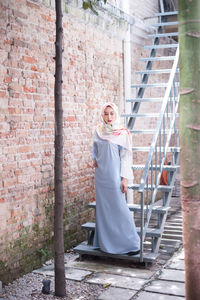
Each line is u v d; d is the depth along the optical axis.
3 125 3.75
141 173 7.23
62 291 3.51
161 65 8.09
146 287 3.69
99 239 4.39
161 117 4.74
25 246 4.07
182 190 1.44
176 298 3.43
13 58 3.85
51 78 4.47
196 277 1.43
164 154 4.97
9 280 3.84
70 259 4.57
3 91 3.73
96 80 5.54
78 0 4.85
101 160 4.37
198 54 1.37
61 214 3.49
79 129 5.15
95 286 3.74
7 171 3.81
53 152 4.52
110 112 4.39
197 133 1.39
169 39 8.45
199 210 1.42
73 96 4.99
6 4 3.73
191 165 1.40
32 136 4.16
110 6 5.61
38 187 4.27
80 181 5.21
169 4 8.16
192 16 1.37
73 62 4.95
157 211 4.60
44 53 4.34
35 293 3.58
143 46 7.12
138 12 6.88
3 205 3.76
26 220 4.09
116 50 6.12
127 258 4.27
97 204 4.43
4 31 3.72
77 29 5.02
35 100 4.20
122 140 4.34
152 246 4.45
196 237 1.42
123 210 4.34
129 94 6.41
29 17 4.08
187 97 1.39
